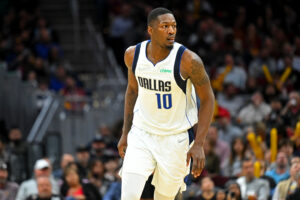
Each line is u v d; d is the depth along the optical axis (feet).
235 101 89.56
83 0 123.34
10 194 61.46
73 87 94.07
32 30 106.32
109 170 68.69
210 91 32.17
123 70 111.24
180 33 112.98
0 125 75.97
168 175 32.63
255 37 112.68
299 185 50.67
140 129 32.99
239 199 53.01
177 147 32.53
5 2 118.83
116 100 96.17
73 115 84.69
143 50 32.45
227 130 77.41
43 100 84.23
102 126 80.02
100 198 60.23
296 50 109.91
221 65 102.73
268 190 56.18
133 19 115.34
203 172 62.49
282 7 121.39
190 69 31.58
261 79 99.66
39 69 95.45
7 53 100.78
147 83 32.30
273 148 61.72
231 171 66.28
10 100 80.18
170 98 32.27
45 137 77.05
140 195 32.22
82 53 115.55
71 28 119.24
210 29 112.78
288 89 93.09
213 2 122.83
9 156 69.82
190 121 32.89
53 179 62.18
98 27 120.26
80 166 65.62
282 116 73.05
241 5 120.88
